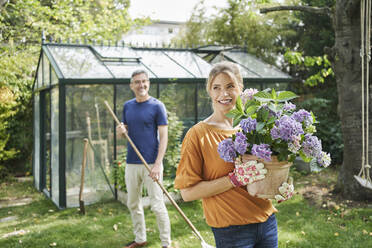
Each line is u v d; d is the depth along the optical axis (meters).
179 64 6.71
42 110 6.67
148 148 3.59
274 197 1.56
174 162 5.75
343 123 5.00
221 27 10.73
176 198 5.32
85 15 9.80
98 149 5.66
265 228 1.72
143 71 3.66
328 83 9.11
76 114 5.49
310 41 9.13
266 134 1.52
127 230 4.21
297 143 1.47
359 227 3.98
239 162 1.56
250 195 1.68
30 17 8.57
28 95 7.78
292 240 3.66
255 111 1.55
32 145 8.09
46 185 6.59
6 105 7.07
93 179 5.61
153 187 3.56
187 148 1.75
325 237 3.74
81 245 3.79
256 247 1.77
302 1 9.09
